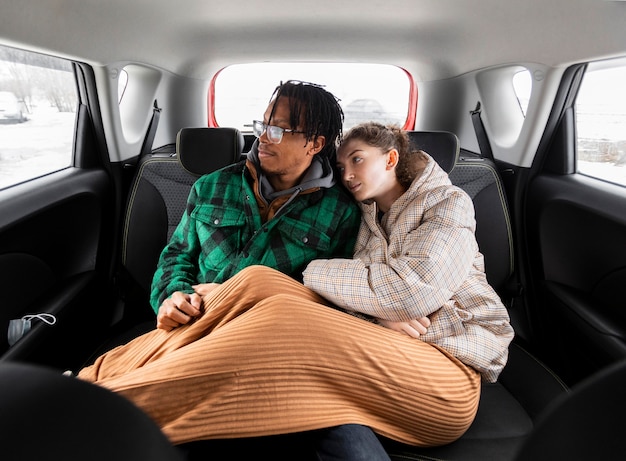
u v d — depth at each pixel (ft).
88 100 5.65
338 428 2.93
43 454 0.92
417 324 3.50
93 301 5.53
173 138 8.02
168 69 7.14
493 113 6.71
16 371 1.11
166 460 1.02
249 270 3.42
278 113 3.97
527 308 5.73
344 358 2.96
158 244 5.50
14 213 4.12
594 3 3.95
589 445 0.83
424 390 3.12
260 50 7.64
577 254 5.08
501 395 4.20
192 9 5.70
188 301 3.68
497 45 5.80
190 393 2.78
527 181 5.94
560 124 5.57
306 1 5.58
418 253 3.50
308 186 4.22
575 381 4.90
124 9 4.86
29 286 4.62
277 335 2.89
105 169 6.07
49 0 3.82
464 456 3.34
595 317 4.48
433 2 5.41
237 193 4.43
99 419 1.03
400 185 4.17
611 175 4.91
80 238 5.52
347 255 4.44
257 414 2.81
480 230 5.40
